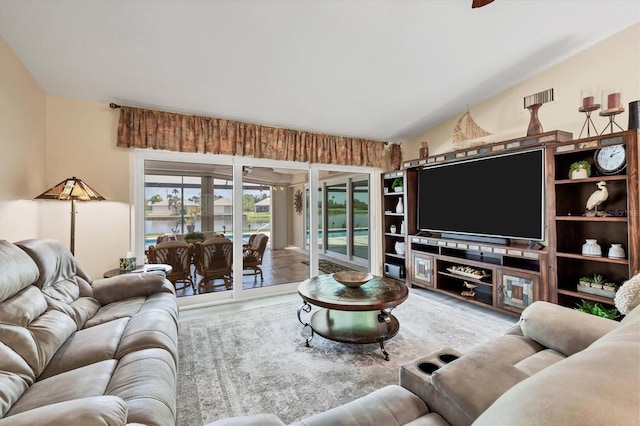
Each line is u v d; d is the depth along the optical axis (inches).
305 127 172.9
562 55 121.9
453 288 159.8
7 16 82.7
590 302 110.3
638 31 105.2
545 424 16.3
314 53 108.7
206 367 89.9
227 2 83.7
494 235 137.8
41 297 69.4
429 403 45.9
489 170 140.4
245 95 133.1
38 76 110.3
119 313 85.2
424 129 188.5
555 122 128.6
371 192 207.8
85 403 33.9
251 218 168.4
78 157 126.9
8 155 93.0
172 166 148.6
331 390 78.7
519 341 67.4
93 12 83.8
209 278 157.5
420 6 90.9
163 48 100.1
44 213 120.9
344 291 106.9
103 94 125.0
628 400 16.9
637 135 91.4
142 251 140.0
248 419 38.5
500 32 105.3
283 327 120.5
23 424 30.2
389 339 104.7
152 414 43.0
